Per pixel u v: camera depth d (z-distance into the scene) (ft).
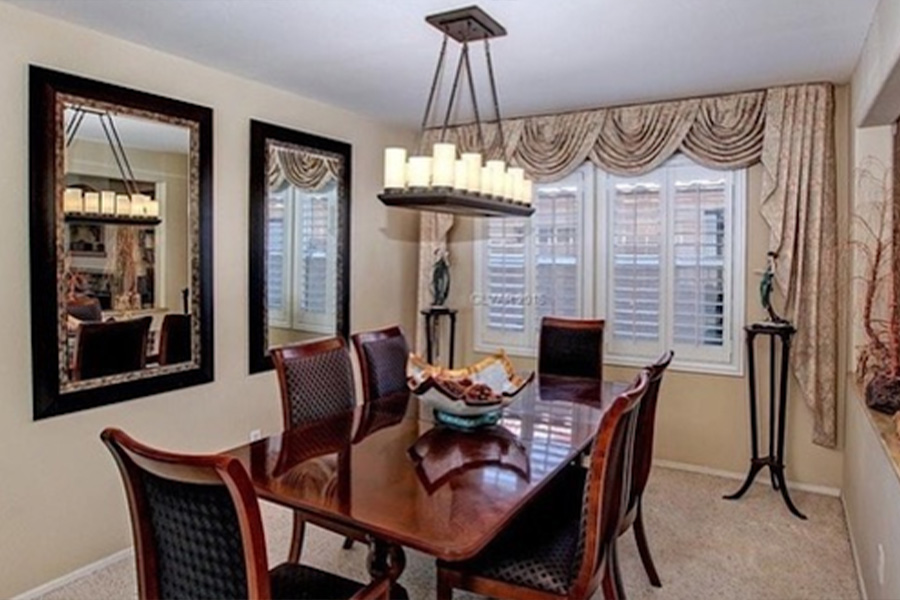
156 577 5.51
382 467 7.13
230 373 12.28
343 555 10.18
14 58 8.81
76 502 9.72
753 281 13.55
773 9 8.73
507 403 9.20
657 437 14.65
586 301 15.44
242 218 12.44
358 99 13.91
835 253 12.48
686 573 9.65
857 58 10.80
